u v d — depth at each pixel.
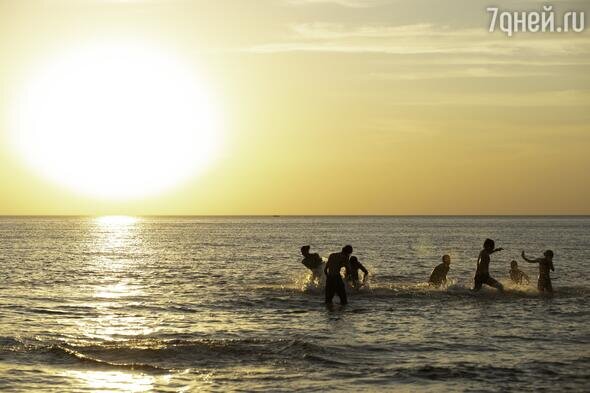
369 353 17.64
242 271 44.50
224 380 15.09
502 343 18.88
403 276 39.69
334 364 16.48
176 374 15.55
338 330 20.83
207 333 20.39
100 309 25.30
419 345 18.58
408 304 26.08
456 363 16.58
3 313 24.02
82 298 28.69
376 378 15.30
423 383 14.92
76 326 21.48
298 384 14.81
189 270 45.31
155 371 15.77
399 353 17.66
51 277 39.38
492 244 29.16
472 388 14.54
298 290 30.72
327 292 25.95
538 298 27.56
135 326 21.59
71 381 14.95
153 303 26.94
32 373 15.50
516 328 21.09
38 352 17.23
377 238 115.88
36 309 25.14
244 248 79.62
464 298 27.53
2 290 31.84
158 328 21.25
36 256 62.25
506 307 25.33
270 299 27.72
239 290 31.23
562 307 25.28
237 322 22.34
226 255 64.50
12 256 61.97
